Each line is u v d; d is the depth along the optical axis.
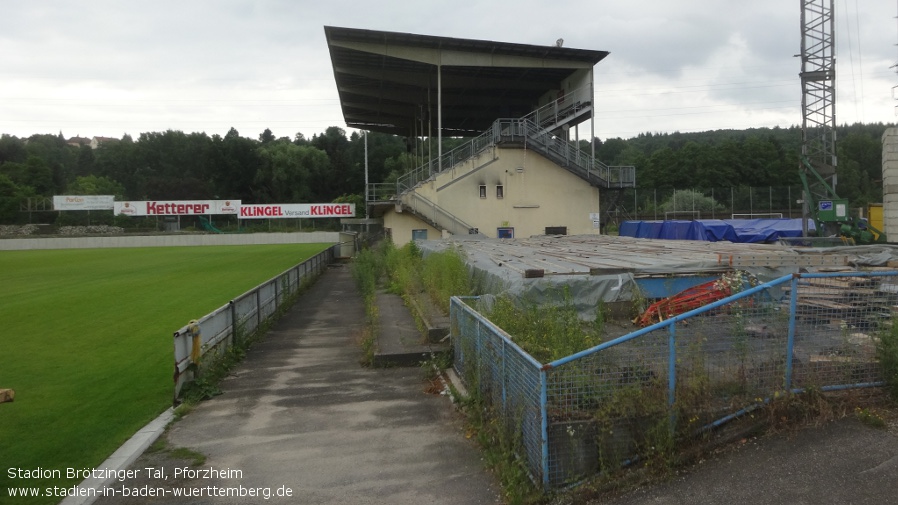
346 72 36.53
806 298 6.02
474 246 19.95
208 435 6.91
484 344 6.81
